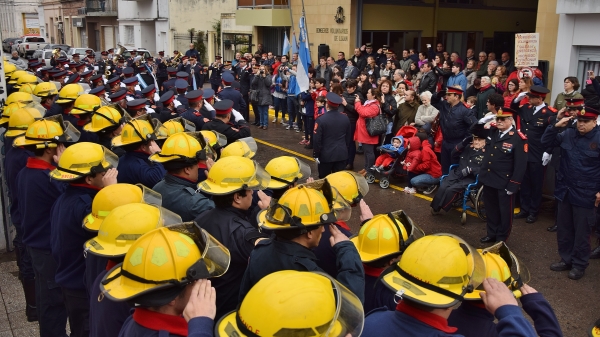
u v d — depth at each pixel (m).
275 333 2.05
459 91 9.58
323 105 12.27
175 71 15.05
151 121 6.02
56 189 5.10
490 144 7.54
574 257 6.80
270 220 3.30
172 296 2.59
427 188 10.25
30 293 5.90
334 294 2.25
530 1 23.98
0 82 8.23
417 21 21.17
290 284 2.16
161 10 35.91
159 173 5.65
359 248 3.56
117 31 43.22
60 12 53.59
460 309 3.00
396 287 2.59
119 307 3.16
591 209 6.59
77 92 8.75
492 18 23.12
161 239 2.66
